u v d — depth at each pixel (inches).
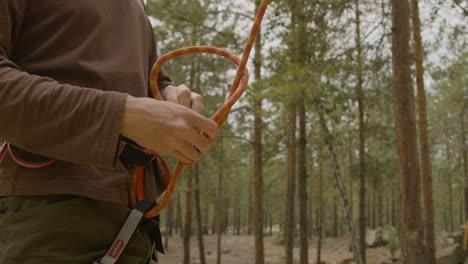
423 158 465.4
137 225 31.0
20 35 32.1
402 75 267.3
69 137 25.9
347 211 371.6
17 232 28.2
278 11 307.4
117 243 30.3
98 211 30.2
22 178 29.0
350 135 566.6
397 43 271.0
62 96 26.0
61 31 32.4
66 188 28.8
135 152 32.4
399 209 269.1
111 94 26.8
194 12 443.2
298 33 310.8
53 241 28.2
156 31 472.7
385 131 548.7
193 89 542.0
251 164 857.5
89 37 33.2
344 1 298.2
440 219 1692.9
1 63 27.0
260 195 526.0
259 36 462.6
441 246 737.6
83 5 33.2
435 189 1658.5
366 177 579.8
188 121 26.6
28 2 32.0
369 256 935.7
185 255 633.0
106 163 25.6
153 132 26.3
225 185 944.3
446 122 947.3
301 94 293.9
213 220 1920.5
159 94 37.8
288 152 574.9
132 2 38.7
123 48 35.3
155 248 35.5
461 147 989.8
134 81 34.5
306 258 480.7
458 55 381.7
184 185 630.5
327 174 1130.0
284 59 378.6
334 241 1396.4
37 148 26.2
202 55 517.7
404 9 271.6
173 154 27.9
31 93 25.5
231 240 1583.4
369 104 400.5
